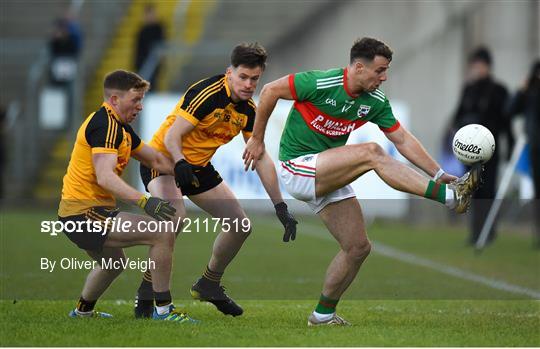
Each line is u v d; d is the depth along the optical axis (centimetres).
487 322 2419
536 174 4325
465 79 5884
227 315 2520
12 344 2027
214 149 2483
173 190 2441
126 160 2353
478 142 2228
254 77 2355
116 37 7231
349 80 2225
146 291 2436
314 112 2277
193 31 7200
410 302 2856
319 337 2123
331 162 2247
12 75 6862
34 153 6178
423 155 2339
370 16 6356
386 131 2353
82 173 2314
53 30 6806
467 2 5922
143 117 5444
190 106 2377
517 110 4350
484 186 4422
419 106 6000
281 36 7081
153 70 5953
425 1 6041
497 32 5950
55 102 5947
